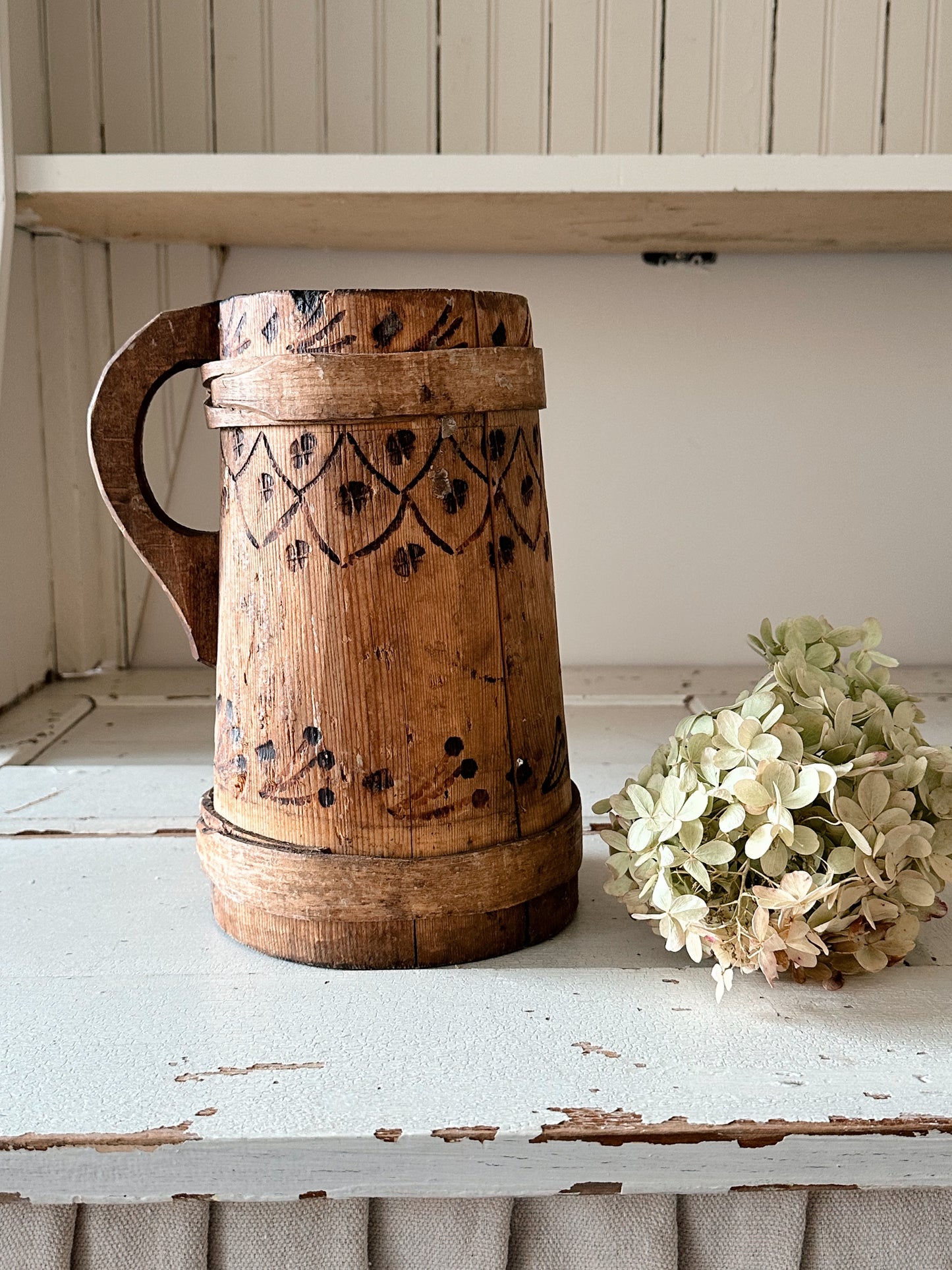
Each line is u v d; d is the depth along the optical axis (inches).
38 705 41.7
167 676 46.8
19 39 38.9
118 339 44.5
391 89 42.8
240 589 21.7
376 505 20.3
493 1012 20.2
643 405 46.0
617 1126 16.8
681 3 42.3
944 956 22.7
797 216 37.1
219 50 42.4
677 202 34.7
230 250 44.6
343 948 21.7
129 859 27.8
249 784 22.0
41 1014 20.1
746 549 46.9
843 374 45.8
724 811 20.9
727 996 20.9
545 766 22.8
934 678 45.0
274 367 20.3
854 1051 18.9
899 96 42.8
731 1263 18.4
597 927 24.0
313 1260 18.2
